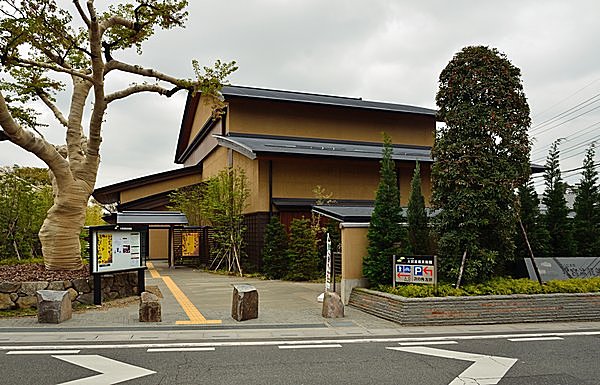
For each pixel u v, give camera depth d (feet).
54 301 28.12
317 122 74.13
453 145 32.81
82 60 41.32
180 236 79.15
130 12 37.78
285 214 61.72
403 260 32.99
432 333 26.14
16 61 33.24
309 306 35.40
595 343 23.90
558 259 37.83
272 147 59.00
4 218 48.80
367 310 32.45
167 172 88.89
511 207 33.09
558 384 17.30
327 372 18.69
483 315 29.01
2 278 33.63
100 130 38.55
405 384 17.30
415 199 36.55
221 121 75.31
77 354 21.21
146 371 18.66
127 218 73.87
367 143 76.28
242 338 24.63
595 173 50.60
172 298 39.34
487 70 33.14
